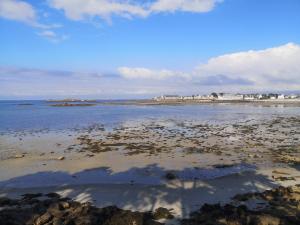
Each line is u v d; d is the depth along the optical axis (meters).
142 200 12.28
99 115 64.75
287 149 23.77
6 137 31.48
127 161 19.77
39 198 12.76
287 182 14.47
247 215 9.77
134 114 67.69
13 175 16.70
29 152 23.30
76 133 34.38
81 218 9.84
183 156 21.23
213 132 34.78
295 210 10.43
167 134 33.19
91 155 21.81
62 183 15.12
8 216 10.12
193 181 14.95
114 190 13.63
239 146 25.22
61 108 104.19
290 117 56.81
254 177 15.38
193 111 79.69
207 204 11.25
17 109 97.31
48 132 35.31
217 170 17.44
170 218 10.30
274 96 190.75
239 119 53.16
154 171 17.25
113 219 9.73
